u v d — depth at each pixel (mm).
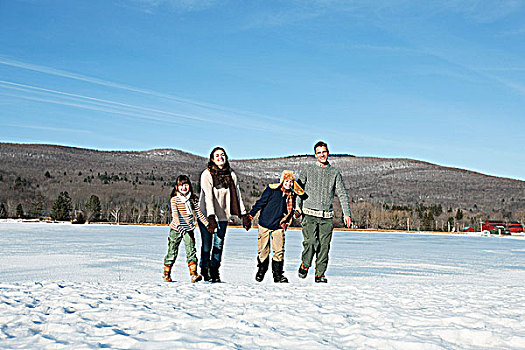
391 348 2643
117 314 3328
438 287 5582
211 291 4559
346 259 13969
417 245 23859
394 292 4863
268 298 4184
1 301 3717
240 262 11828
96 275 8727
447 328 3014
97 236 24281
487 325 3229
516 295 4758
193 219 5914
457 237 42531
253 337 2783
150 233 29734
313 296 4402
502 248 22562
